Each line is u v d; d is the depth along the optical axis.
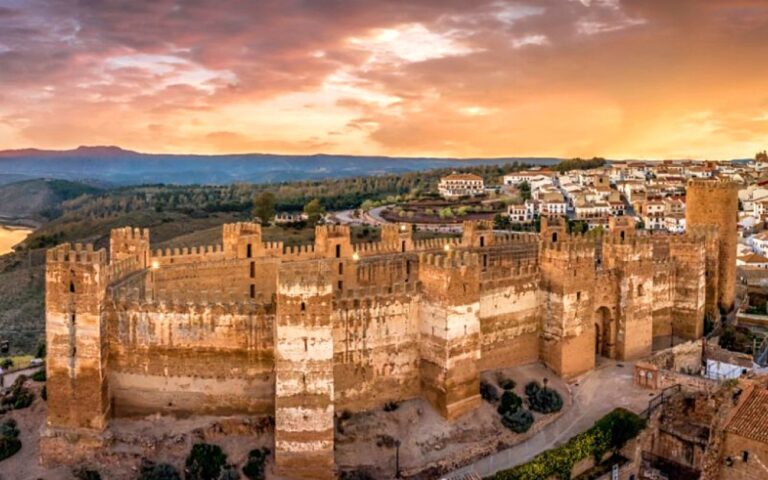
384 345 83.75
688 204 126.56
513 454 79.19
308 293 72.00
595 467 80.00
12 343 157.88
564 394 91.38
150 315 77.75
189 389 78.25
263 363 78.12
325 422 73.19
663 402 87.19
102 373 75.94
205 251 105.00
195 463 72.62
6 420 83.75
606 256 105.25
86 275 74.56
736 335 112.50
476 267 84.31
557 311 95.19
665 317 114.25
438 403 83.75
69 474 73.31
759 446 66.56
